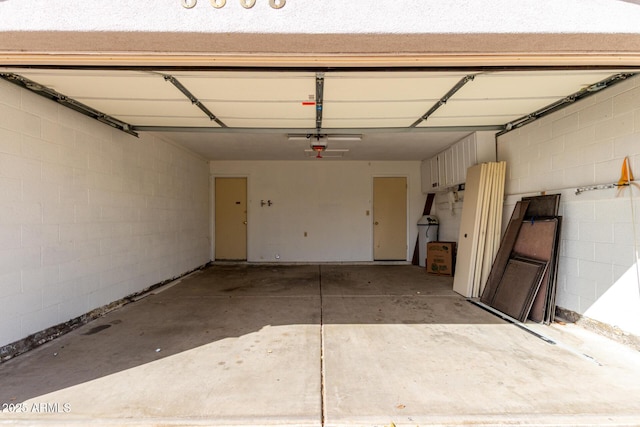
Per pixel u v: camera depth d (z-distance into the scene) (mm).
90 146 3572
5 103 2572
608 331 2871
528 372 2311
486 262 4387
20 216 2691
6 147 2574
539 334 3021
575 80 2727
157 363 2494
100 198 3730
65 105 3191
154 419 1823
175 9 1805
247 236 7512
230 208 7555
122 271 4133
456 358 2549
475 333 3084
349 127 4371
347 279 5691
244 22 1823
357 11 1840
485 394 2043
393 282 5438
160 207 5145
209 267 6973
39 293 2869
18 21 1771
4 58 2039
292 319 3537
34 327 2811
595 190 2965
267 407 1930
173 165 5605
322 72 2471
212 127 4320
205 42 1916
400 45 1975
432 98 3186
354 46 1979
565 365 2406
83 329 3244
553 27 1857
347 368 2398
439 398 2006
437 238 6969
